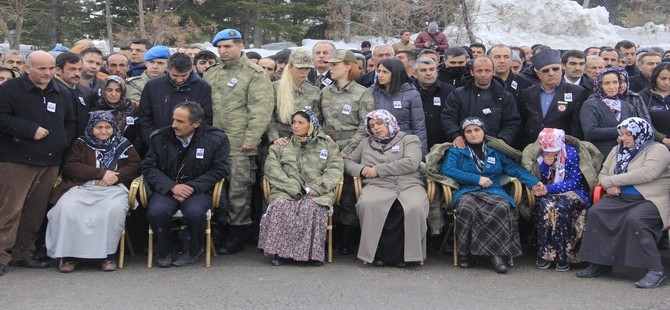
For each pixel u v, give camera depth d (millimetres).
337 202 6402
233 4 23734
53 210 5883
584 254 5836
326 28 25172
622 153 6012
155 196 6066
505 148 6391
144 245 6648
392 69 6801
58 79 6426
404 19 19719
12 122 5809
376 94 6934
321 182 6281
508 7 18984
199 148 6152
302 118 6480
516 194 6227
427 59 7094
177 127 6016
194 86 6547
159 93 6523
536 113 6836
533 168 6367
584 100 6758
